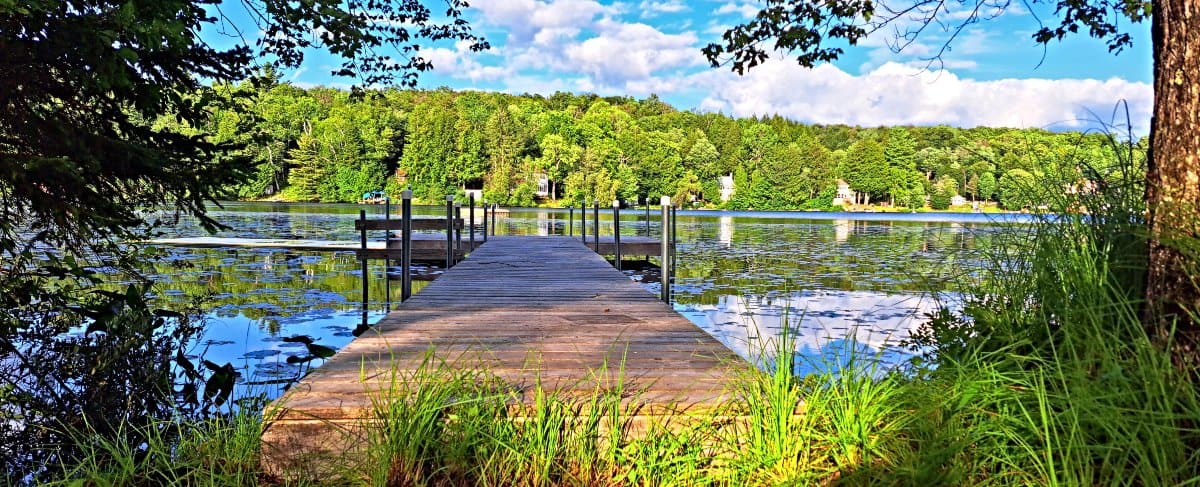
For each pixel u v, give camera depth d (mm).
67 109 3244
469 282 5422
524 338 3029
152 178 3465
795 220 30812
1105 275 2006
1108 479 1486
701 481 1847
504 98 77688
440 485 1768
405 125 58469
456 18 6320
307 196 50969
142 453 2521
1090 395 1623
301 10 4262
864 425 1792
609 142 58375
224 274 8773
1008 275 2619
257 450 1863
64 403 2744
